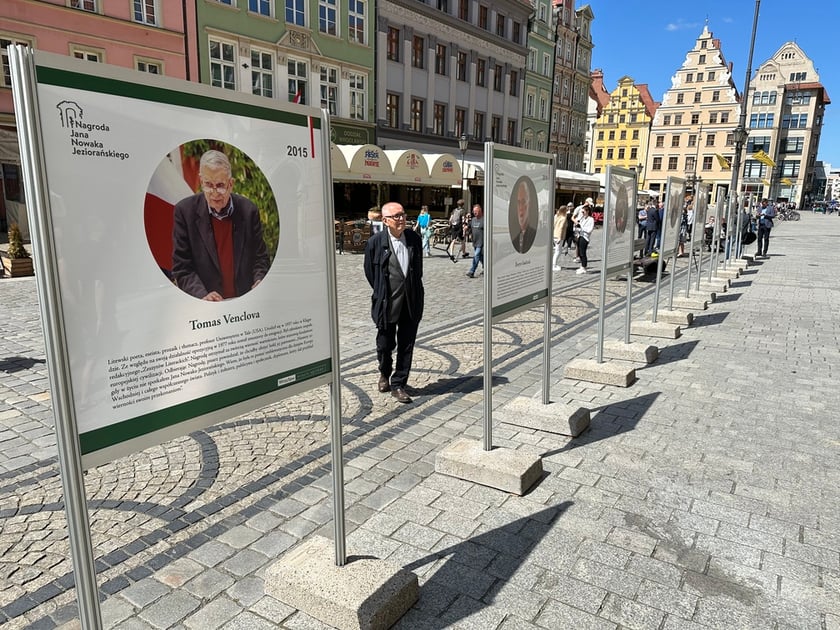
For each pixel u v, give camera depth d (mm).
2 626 2574
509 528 3371
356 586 2619
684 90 81062
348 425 4883
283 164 2299
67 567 2988
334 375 2652
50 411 5086
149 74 1796
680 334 8406
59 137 1584
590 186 42438
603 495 3764
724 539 3293
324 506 3609
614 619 2658
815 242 30156
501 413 4922
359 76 28703
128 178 1772
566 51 50219
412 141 32188
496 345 7621
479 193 36469
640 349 6797
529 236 4211
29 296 10445
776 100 96188
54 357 1638
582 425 4758
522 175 3971
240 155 2121
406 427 4852
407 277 5258
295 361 2459
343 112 28109
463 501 3672
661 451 4426
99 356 1766
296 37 25453
